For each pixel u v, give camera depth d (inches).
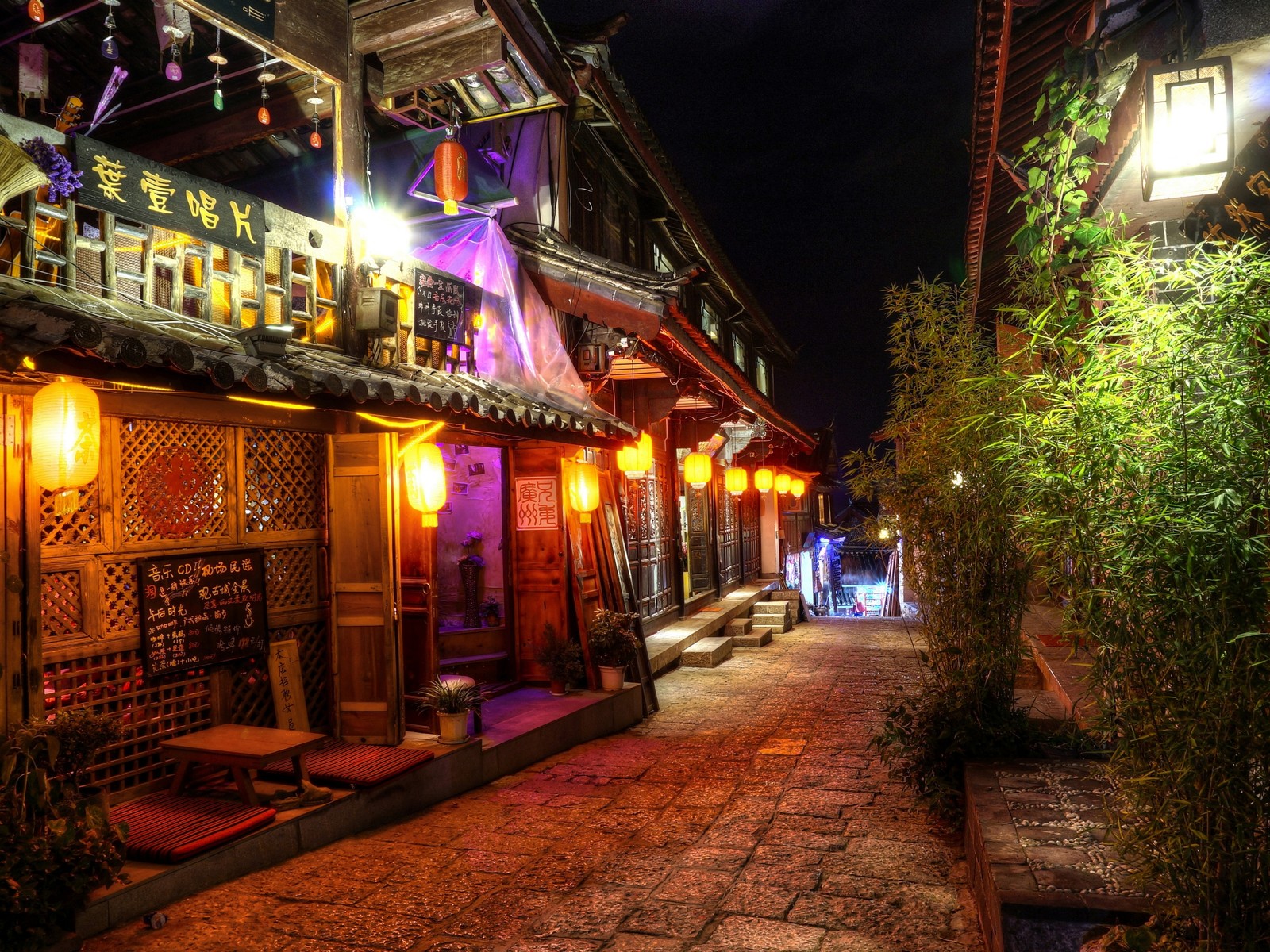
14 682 197.5
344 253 294.4
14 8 312.0
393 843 237.3
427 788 270.7
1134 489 125.0
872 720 388.2
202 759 221.3
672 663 531.5
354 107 302.8
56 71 338.0
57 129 211.3
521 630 399.5
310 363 240.4
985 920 166.1
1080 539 128.1
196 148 362.9
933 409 265.7
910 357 279.0
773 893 199.2
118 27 324.5
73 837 170.2
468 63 301.9
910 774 258.5
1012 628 247.3
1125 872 151.9
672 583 630.5
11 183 188.5
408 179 384.5
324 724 289.3
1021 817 184.2
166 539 241.9
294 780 245.3
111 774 228.2
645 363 426.9
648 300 363.9
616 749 346.9
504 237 370.6
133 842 201.2
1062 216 220.7
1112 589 125.3
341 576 287.6
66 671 217.0
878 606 1401.3
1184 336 121.3
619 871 215.8
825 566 1336.1
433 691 295.6
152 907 189.6
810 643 658.2
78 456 184.7
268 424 268.8
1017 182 271.7
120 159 218.7
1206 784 115.0
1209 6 166.9
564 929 182.9
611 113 404.5
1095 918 136.1
